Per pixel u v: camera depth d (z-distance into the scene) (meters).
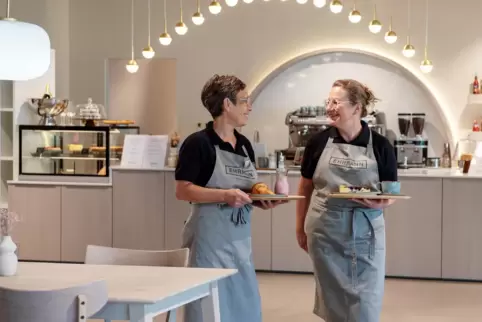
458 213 7.95
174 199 8.42
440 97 10.41
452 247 7.98
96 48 11.10
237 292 4.50
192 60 10.90
